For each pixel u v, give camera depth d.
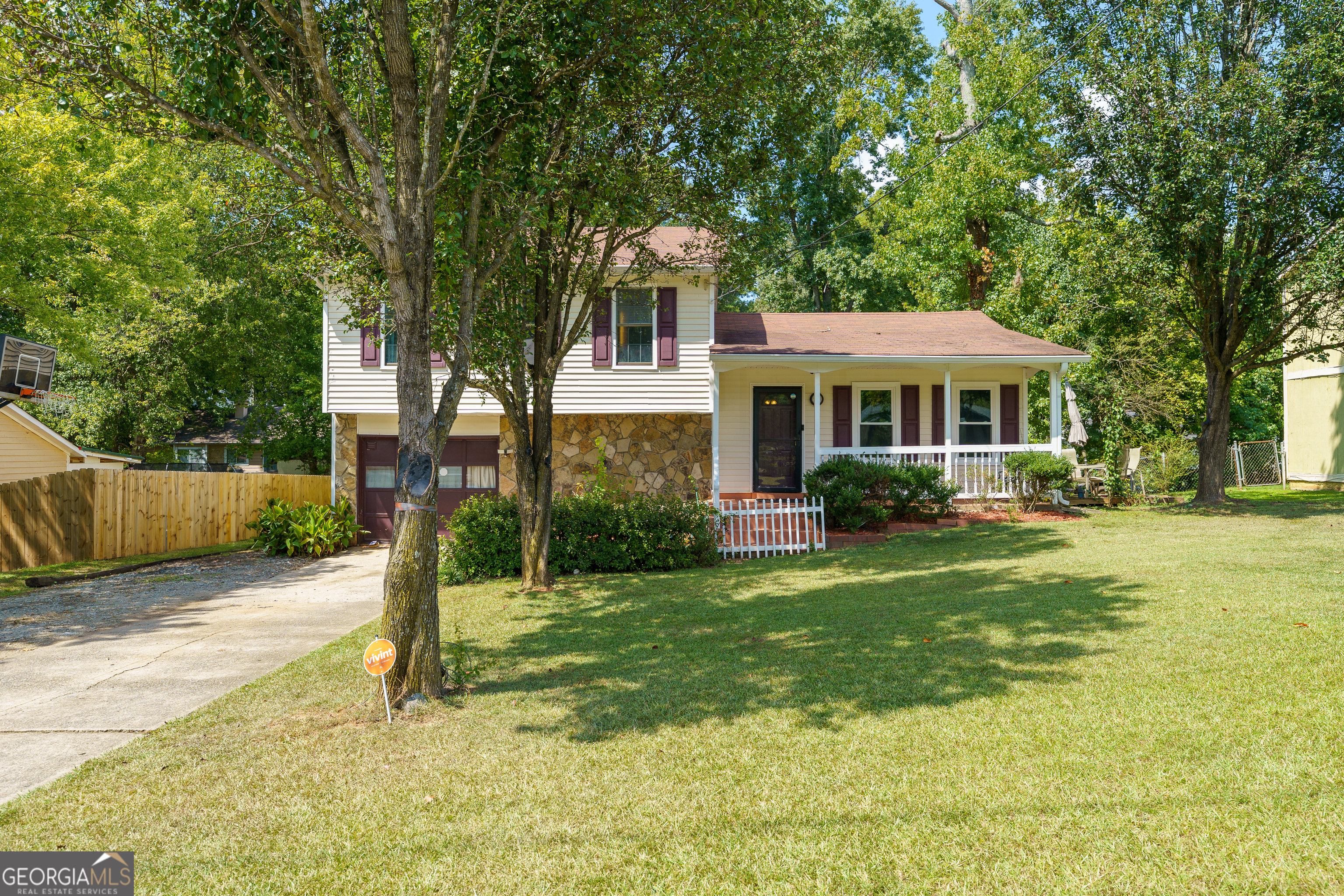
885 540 13.34
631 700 5.38
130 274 16.28
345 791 4.10
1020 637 6.35
